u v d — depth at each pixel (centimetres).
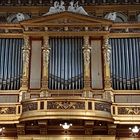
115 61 2498
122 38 2558
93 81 2420
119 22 2577
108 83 2406
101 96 2388
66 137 2341
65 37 2514
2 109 2316
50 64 2453
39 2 2784
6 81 2448
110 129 2322
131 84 2442
